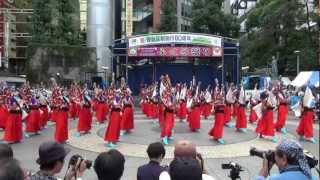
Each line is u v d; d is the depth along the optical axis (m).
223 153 13.96
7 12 51.50
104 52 48.44
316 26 43.81
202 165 4.78
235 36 58.44
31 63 45.53
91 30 49.25
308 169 4.34
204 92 23.47
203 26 57.28
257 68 51.81
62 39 55.69
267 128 16.39
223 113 15.98
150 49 31.62
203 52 31.44
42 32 54.28
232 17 58.06
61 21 56.31
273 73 38.12
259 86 36.59
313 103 16.88
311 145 15.48
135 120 22.61
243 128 18.56
